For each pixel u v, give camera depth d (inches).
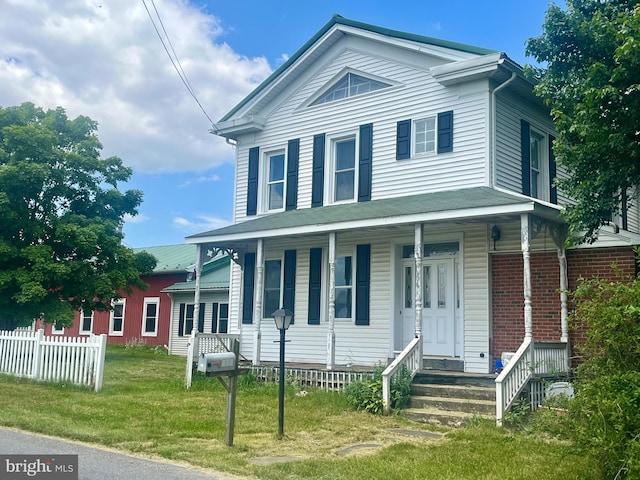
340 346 601.3
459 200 485.7
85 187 894.4
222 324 1055.6
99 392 497.4
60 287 858.1
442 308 550.3
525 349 421.4
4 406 412.8
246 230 595.5
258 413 420.8
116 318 1248.2
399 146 594.2
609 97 345.1
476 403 416.5
